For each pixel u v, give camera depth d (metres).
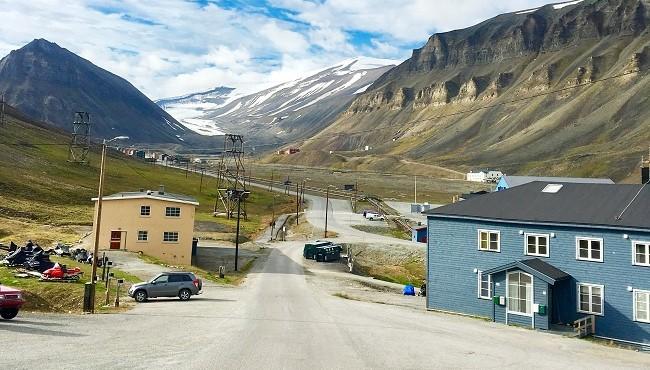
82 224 88.31
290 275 59.72
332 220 119.94
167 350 18.58
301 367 17.14
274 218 126.00
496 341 25.70
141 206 65.94
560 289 34.53
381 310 36.53
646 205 33.78
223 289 46.03
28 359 15.80
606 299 33.03
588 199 36.91
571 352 24.30
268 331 24.69
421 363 18.77
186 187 157.00
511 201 40.16
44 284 36.03
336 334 24.59
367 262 75.06
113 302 34.78
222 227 103.88
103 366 15.45
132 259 58.56
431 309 40.78
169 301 37.28
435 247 41.38
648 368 21.25
